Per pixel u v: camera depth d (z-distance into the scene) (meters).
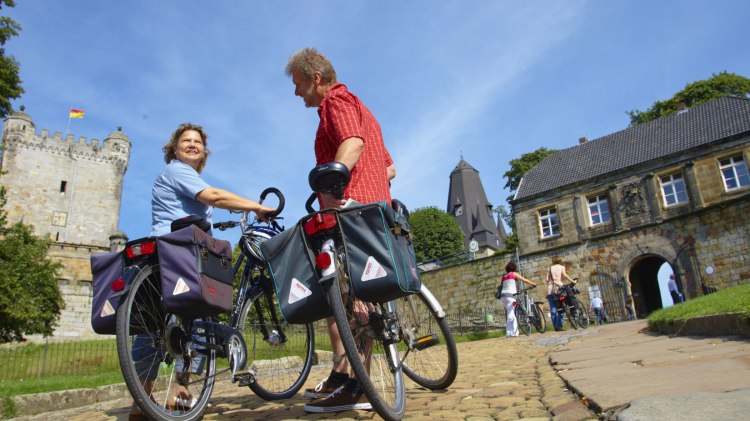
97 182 67.12
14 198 61.59
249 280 3.93
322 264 2.79
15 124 63.38
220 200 3.59
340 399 3.15
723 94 41.09
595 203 27.86
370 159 3.40
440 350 3.79
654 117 44.00
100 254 3.21
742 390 2.27
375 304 3.16
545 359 5.80
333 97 3.32
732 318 4.69
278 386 4.08
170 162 4.04
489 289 28.48
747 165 23.88
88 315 46.00
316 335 4.45
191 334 3.35
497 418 2.72
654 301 30.53
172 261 3.06
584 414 2.44
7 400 4.86
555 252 27.02
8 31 19.98
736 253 21.34
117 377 7.39
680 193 25.50
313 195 3.44
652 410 2.09
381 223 2.79
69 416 4.72
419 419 2.87
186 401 3.32
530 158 50.84
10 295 24.39
